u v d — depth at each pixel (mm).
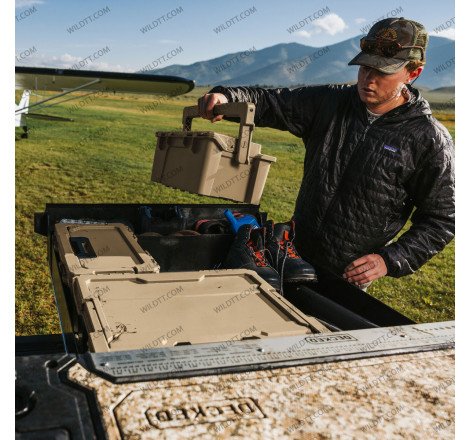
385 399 1186
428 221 2814
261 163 2449
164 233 3088
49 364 1160
